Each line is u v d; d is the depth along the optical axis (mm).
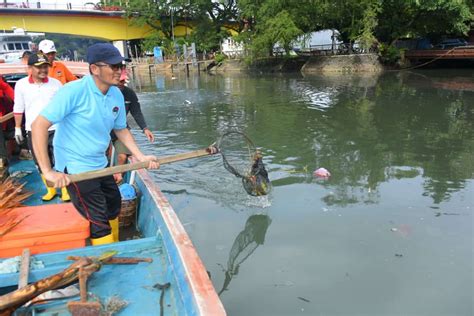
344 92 16625
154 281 2857
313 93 16578
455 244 4301
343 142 8555
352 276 3787
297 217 5016
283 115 11773
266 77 25469
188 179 6406
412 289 3578
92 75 2842
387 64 26297
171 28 43000
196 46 39031
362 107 12852
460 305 3357
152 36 41969
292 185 6102
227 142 8719
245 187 4543
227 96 16734
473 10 23875
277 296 3520
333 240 4430
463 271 3824
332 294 3533
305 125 10250
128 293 2734
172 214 3502
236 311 3340
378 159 7363
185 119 11703
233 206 5395
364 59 25469
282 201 5516
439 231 4578
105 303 2596
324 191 5844
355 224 4785
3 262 2842
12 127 5797
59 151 3072
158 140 9172
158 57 38531
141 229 4070
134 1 39156
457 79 20000
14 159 5988
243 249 4301
